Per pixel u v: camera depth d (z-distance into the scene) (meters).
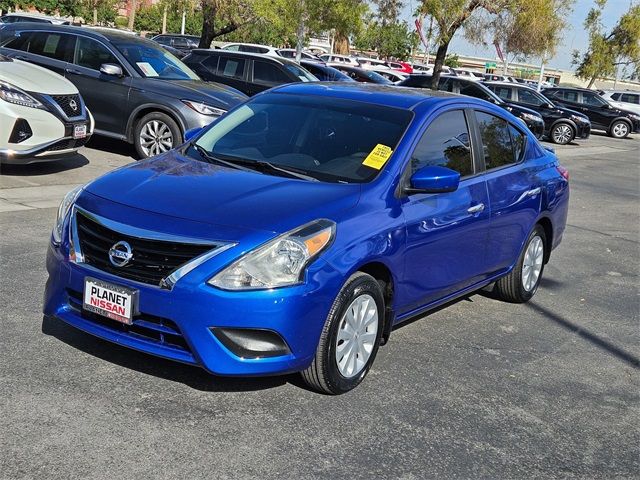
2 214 7.11
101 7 34.88
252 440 3.56
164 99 10.47
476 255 5.34
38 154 8.42
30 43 11.30
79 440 3.38
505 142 5.93
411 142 4.73
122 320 3.75
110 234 3.85
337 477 3.34
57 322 4.67
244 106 5.38
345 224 4.00
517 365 4.99
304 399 4.04
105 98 10.79
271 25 22.77
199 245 3.68
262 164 4.64
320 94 5.33
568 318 6.20
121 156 11.16
